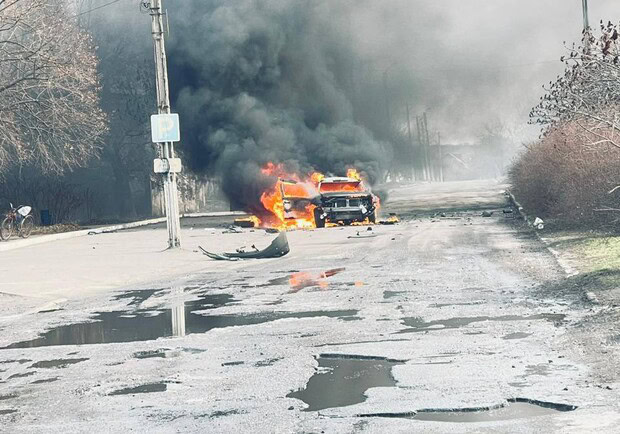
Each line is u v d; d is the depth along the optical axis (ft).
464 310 56.75
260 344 48.73
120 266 102.89
